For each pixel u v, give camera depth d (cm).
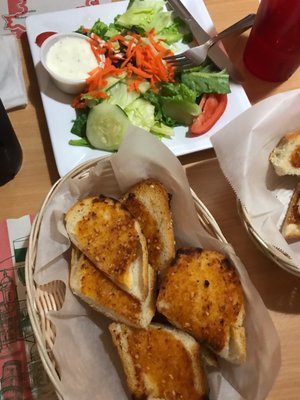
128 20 39
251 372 27
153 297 28
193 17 42
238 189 31
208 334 27
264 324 27
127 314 27
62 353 26
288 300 33
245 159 32
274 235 31
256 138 32
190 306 27
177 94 36
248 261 33
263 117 32
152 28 40
